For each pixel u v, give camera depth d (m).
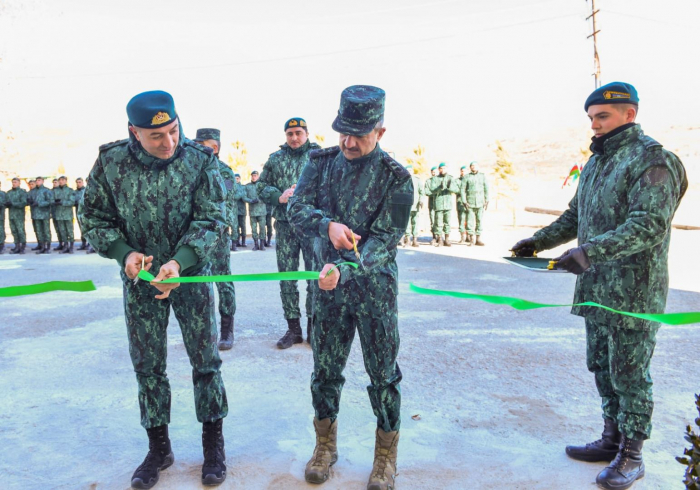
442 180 15.51
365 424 3.62
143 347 2.85
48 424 3.65
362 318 2.77
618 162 2.80
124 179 2.70
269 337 5.81
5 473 3.03
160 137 2.54
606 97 2.80
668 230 2.79
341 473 3.00
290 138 5.29
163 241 2.79
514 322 6.39
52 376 4.61
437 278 9.48
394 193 2.66
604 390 3.13
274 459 3.15
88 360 5.05
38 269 11.64
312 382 2.97
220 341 5.39
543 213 27.88
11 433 3.52
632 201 2.69
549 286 8.72
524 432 3.48
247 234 21.02
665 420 3.62
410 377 4.49
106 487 2.89
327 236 2.63
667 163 2.66
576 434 3.45
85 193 2.77
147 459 2.96
